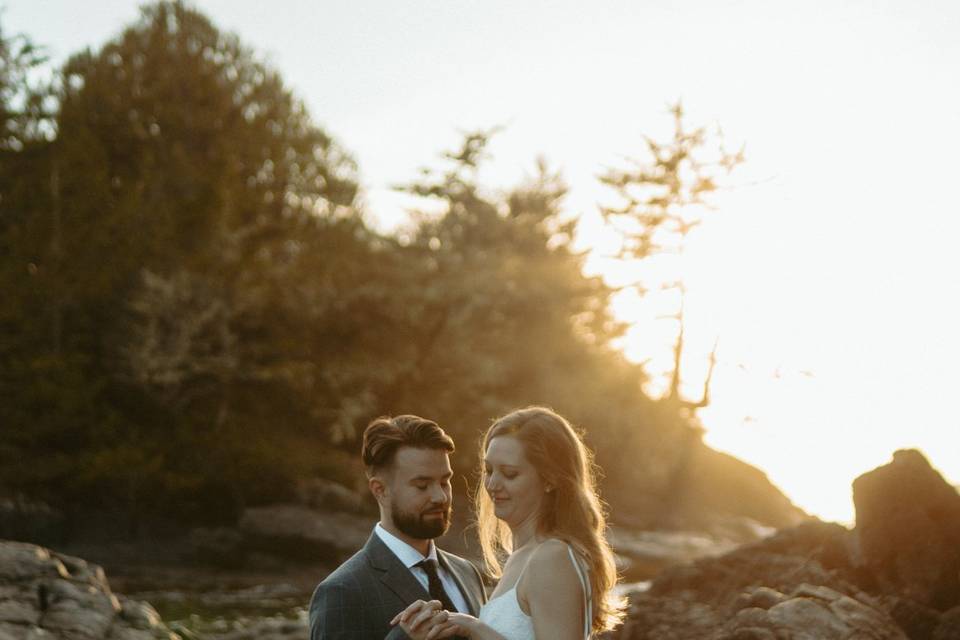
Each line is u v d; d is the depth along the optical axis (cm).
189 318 3409
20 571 1027
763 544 1044
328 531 2838
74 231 3609
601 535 423
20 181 3706
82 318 3462
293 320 3784
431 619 401
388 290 3844
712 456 5919
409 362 3875
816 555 986
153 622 1033
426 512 447
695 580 1019
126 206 3675
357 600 437
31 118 4022
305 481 3234
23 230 3619
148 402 3444
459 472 3828
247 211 4056
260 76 4459
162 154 4041
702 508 4791
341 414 3503
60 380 3253
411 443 452
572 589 394
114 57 4359
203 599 2080
